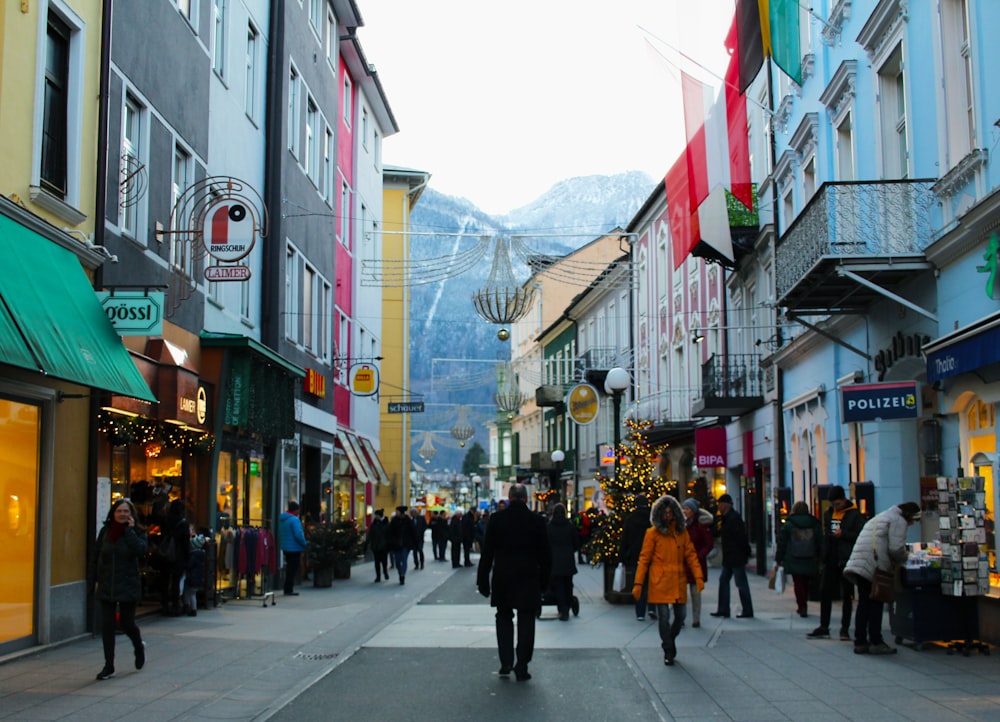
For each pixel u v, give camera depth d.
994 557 12.96
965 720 8.08
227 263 16.66
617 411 19.34
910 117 16.03
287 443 23.92
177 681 10.10
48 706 8.79
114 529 10.32
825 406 21.97
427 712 8.71
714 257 23.16
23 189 11.74
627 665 11.17
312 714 8.63
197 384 15.95
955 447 15.45
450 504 106.00
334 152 30.59
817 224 16.05
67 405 12.73
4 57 11.30
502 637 10.45
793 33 19.27
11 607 11.39
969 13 13.71
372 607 18.17
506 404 52.47
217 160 19.38
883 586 11.37
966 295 13.97
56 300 11.53
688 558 11.29
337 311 32.03
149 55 15.62
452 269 21.91
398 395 51.97
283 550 20.95
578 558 35.06
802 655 11.61
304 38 26.52
